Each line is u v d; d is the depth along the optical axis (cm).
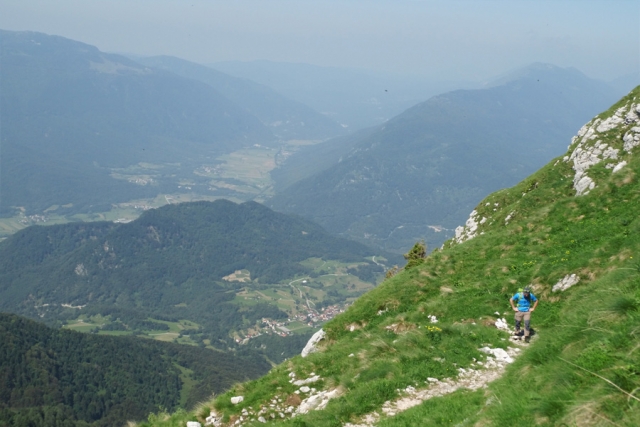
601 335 1361
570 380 1241
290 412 2158
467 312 2781
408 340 2336
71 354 17800
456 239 7075
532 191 5981
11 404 13700
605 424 981
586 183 5169
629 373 1080
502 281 3008
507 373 1630
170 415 2566
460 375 1984
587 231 3219
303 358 2697
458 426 1377
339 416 1808
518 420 1195
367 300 3509
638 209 3164
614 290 1686
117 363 18100
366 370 2142
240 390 2486
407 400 1850
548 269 2850
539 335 1755
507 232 3844
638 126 5388
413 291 3391
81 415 14112
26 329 17988
